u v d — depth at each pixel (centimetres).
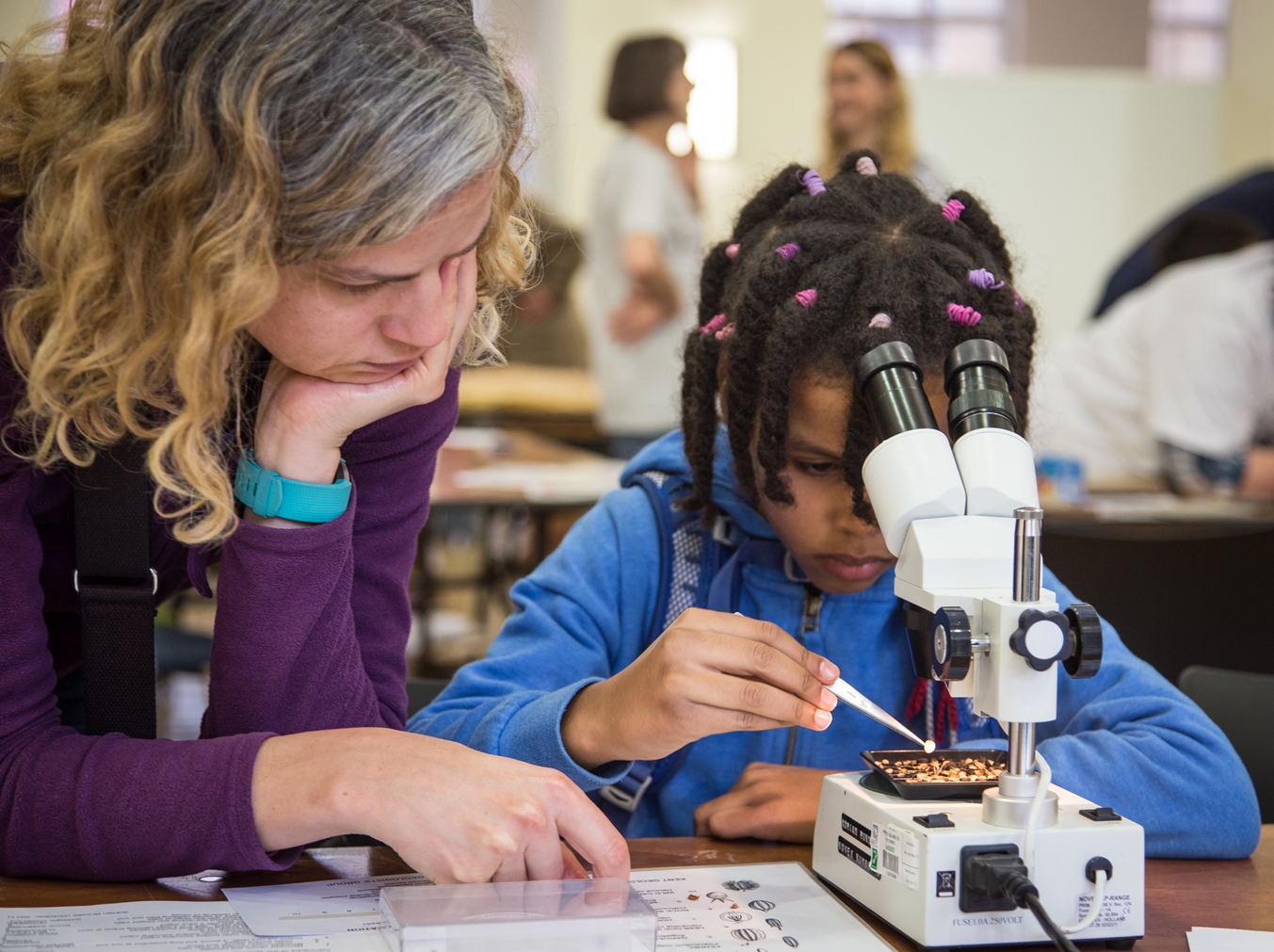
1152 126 654
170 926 76
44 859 82
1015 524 74
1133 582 163
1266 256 385
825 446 93
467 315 84
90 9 78
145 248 72
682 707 86
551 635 111
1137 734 97
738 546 112
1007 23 675
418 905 74
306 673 89
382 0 68
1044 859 75
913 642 79
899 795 81
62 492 92
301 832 80
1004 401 79
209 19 68
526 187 102
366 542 101
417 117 66
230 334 72
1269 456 371
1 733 84
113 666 92
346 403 83
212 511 85
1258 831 93
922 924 74
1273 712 124
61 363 77
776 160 129
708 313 112
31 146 79
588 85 582
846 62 428
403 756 81
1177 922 81
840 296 93
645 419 462
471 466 333
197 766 81
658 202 452
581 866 85
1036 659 72
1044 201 654
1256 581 163
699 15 584
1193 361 373
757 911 80
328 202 66
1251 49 649
